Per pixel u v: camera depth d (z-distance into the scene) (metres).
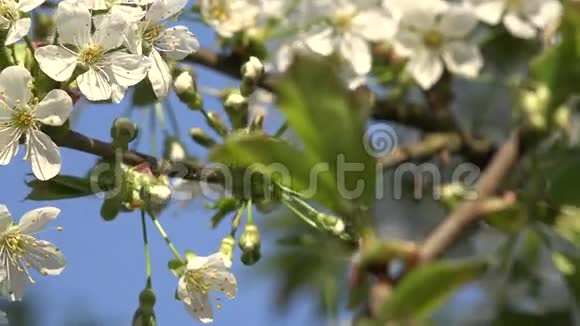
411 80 0.65
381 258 0.50
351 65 0.64
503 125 0.65
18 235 0.62
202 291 0.62
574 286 0.55
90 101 0.63
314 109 0.52
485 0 0.64
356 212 0.52
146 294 0.62
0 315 0.63
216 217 0.63
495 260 0.55
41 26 0.64
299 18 0.65
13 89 0.59
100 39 0.60
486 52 0.65
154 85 0.61
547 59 0.55
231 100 0.62
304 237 0.62
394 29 0.64
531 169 0.55
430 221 0.64
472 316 0.60
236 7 0.66
